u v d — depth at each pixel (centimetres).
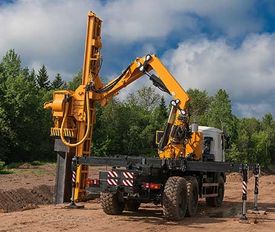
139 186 1373
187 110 1534
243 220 1366
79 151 1731
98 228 1163
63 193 1742
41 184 2195
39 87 9031
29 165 4347
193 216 1470
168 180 1353
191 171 1520
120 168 1455
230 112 7812
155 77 1603
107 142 6331
